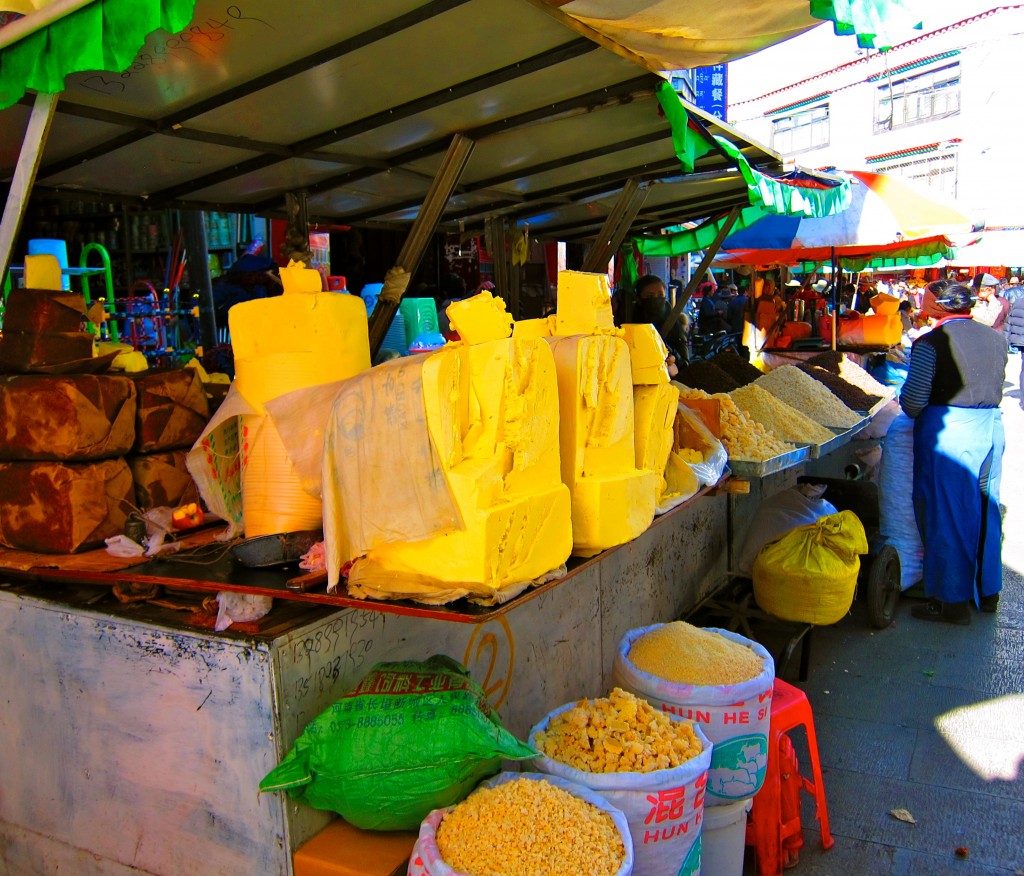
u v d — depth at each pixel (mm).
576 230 6148
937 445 4762
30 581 2424
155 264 6930
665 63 2732
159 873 2180
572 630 3113
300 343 1980
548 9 2217
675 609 4211
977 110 23109
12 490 2398
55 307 2443
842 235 6934
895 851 2824
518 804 1807
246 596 2002
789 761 2719
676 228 7727
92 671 2203
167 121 2809
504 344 1692
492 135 3293
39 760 2369
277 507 2018
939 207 6785
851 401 5324
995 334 4719
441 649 2438
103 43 1666
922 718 3732
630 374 2201
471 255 8219
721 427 3518
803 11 2518
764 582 4047
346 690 2117
